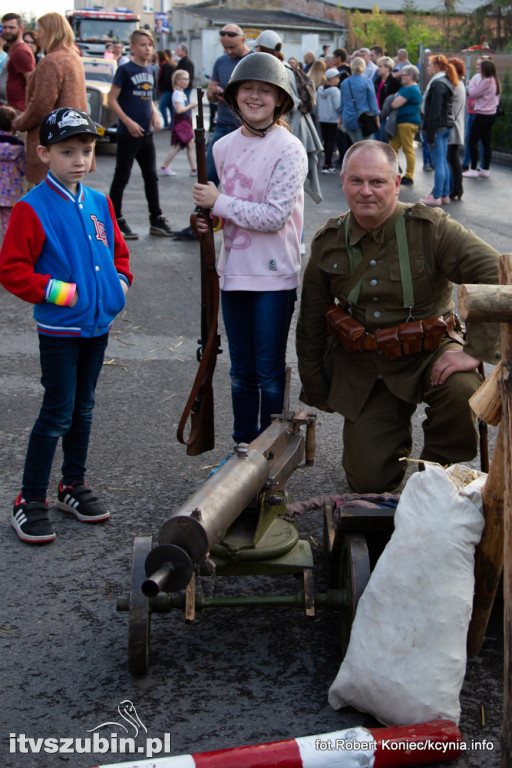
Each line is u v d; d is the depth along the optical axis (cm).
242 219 366
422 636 247
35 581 341
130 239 958
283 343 399
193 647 301
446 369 353
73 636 307
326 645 303
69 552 363
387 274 357
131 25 2662
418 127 1384
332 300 386
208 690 278
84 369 377
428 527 251
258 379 407
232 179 378
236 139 380
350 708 268
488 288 215
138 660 277
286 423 332
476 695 275
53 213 352
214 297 368
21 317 701
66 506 395
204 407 382
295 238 388
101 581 342
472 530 253
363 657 254
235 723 262
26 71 969
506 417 225
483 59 1591
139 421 502
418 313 362
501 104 1686
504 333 224
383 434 375
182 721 263
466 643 274
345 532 292
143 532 381
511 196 1310
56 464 450
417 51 3419
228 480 268
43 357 361
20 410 513
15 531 378
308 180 815
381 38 3997
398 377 366
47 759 247
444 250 350
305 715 266
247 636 308
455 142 1220
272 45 719
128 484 426
